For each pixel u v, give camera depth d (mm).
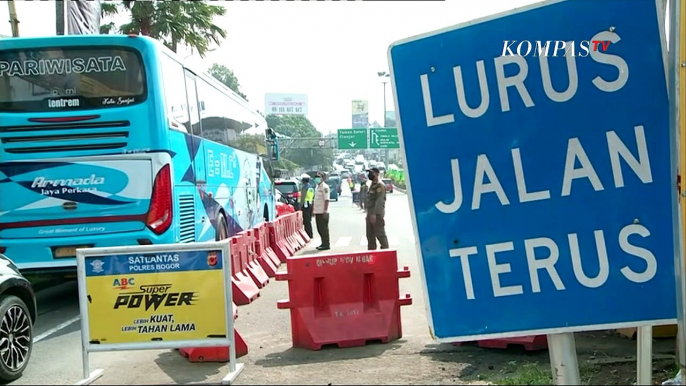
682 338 3602
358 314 6535
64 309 9406
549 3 3160
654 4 3131
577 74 3145
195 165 10289
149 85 8734
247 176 15070
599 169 3131
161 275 5539
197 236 10219
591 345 5930
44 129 8633
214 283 5531
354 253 6633
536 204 3154
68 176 8648
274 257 13117
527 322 3145
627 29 3139
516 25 3170
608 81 3139
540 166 3152
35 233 8648
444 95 3195
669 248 3105
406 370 5527
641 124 3121
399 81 3229
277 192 31938
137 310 5527
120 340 5512
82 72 8711
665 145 3113
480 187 3178
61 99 8664
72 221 8641
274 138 19672
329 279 6562
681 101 3496
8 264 6027
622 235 3119
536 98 3156
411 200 3219
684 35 3510
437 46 3201
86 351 5523
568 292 3135
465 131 3186
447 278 3191
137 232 8656
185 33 21125
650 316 3098
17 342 5730
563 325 3125
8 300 5605
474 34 3184
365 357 6023
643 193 3117
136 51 8734
